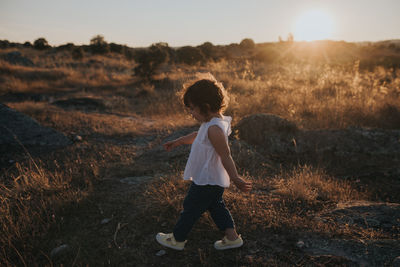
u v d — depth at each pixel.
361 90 8.10
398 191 3.78
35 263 2.20
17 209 3.04
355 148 5.01
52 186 3.52
